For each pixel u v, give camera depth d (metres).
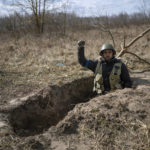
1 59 6.12
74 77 4.43
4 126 2.45
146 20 12.60
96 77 3.69
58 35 11.05
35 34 11.75
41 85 4.06
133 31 11.77
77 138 2.13
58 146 2.03
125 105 2.53
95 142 2.04
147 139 2.00
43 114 3.34
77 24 14.52
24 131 2.86
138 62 5.64
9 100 3.37
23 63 5.72
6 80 4.30
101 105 2.55
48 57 6.36
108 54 3.58
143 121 2.25
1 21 14.54
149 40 8.73
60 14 12.92
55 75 4.66
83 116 2.39
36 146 2.03
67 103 3.88
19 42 9.16
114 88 3.56
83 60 3.83
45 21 12.98
